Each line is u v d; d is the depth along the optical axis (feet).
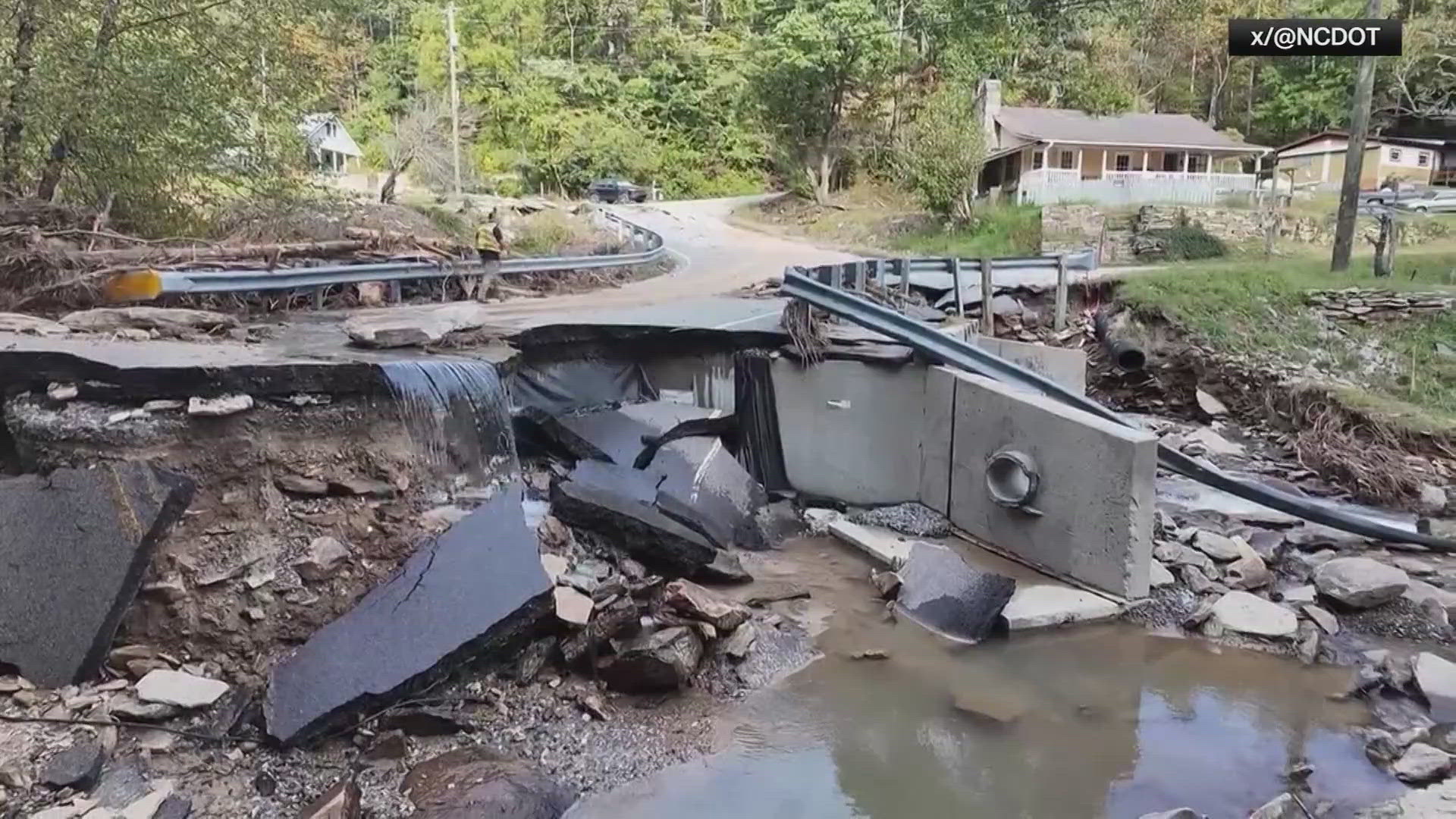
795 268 35.37
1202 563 27.96
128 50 40.16
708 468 30.45
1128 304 54.65
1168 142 114.83
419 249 45.75
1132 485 25.67
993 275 57.26
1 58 38.22
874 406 33.45
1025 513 28.76
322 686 17.79
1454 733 19.83
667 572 25.22
